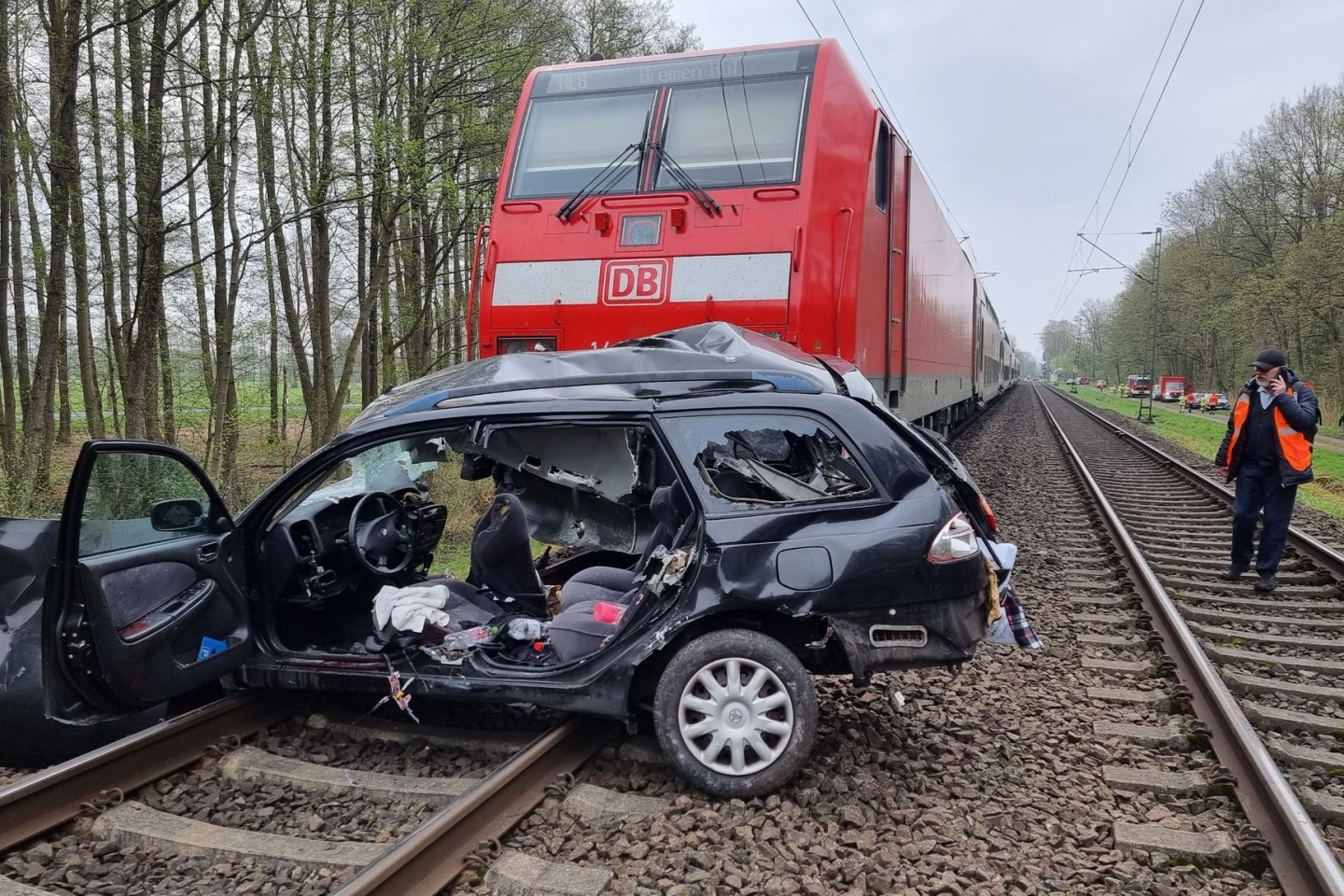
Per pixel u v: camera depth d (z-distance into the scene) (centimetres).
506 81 1583
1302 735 505
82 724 407
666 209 776
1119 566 888
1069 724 507
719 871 347
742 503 429
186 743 439
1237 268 5028
